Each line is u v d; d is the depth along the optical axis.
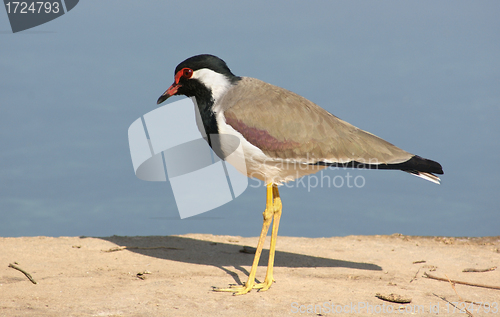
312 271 11.68
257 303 9.30
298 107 10.34
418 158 10.51
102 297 9.27
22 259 11.82
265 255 13.09
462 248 14.70
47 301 8.96
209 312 8.73
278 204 10.66
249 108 10.12
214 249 13.63
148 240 14.36
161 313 8.55
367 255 13.54
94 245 13.52
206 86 10.53
